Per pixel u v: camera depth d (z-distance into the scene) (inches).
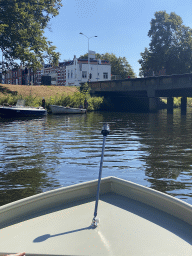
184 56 2527.1
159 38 2593.5
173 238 99.0
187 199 235.5
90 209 120.5
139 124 910.4
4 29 1357.0
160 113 1553.9
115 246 93.9
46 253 90.7
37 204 119.6
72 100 1577.3
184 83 1476.4
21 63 1499.8
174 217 114.3
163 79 1558.8
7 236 100.8
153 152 437.7
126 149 463.5
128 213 116.8
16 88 1694.1
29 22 1430.9
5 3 1374.3
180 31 2573.8
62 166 346.0
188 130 739.4
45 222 110.0
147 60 2618.1
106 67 2886.3
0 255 90.6
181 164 358.3
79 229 104.3
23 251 92.1
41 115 1275.8
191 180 290.0
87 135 635.5
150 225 107.5
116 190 137.6
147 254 89.7
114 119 1118.4
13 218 113.4
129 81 1710.1
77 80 2797.7
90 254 89.8
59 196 125.3
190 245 95.0
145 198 126.5
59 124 904.9
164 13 2571.4
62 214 116.3
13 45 1392.7
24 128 782.5
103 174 310.0
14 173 313.1
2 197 237.0
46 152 436.1
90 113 1512.1
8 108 1195.3
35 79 3437.5
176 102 2402.8
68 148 471.5
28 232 103.1
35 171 321.7
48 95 1691.7
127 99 2026.3
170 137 607.2
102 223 108.5
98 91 1916.8
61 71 3100.4
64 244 95.2
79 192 130.7
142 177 300.2
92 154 421.4
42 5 1512.1
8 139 571.5
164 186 270.4
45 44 1493.6
